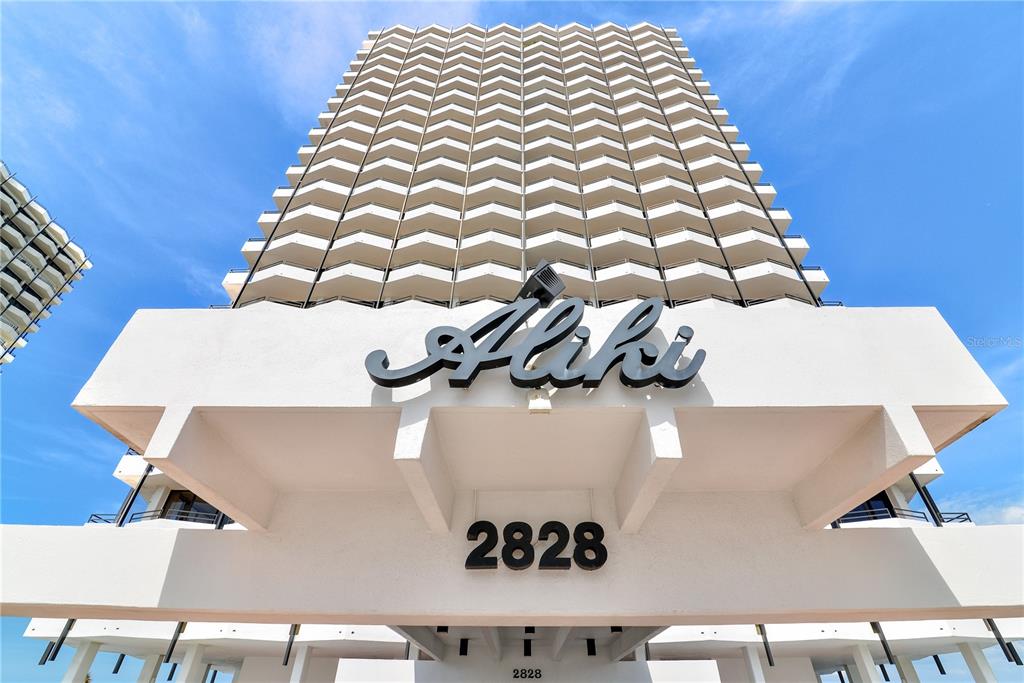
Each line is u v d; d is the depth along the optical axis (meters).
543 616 8.33
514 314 8.42
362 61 39.50
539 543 9.02
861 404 7.83
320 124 31.77
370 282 19.95
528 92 34.75
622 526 8.89
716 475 9.38
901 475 7.72
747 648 19.97
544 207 23.98
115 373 8.13
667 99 32.69
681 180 27.09
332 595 8.40
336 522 9.21
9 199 54.06
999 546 8.94
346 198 24.75
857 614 8.76
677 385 7.64
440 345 8.48
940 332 8.64
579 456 8.80
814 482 9.14
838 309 8.95
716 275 20.50
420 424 7.53
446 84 34.62
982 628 18.27
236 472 8.61
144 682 21.41
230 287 20.47
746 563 8.77
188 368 8.22
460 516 9.23
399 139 29.23
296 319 8.88
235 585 8.48
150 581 8.51
